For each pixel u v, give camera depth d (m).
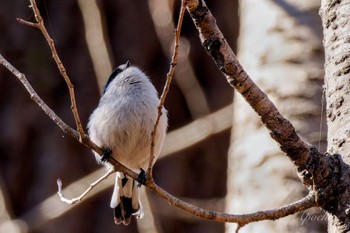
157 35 16.97
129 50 16.95
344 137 5.26
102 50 15.41
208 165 16.83
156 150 7.93
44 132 16.86
